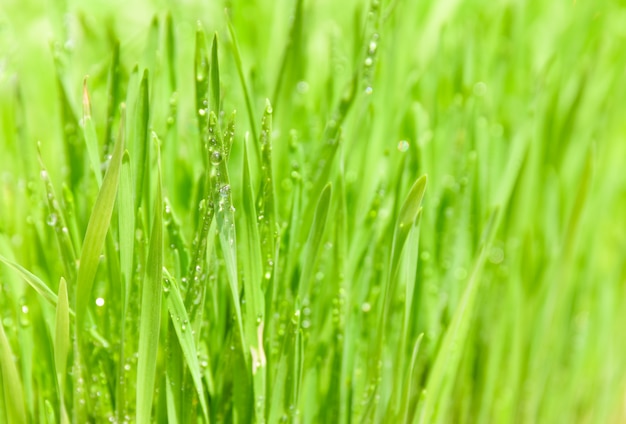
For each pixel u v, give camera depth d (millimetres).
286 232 468
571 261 540
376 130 515
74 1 670
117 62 472
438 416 492
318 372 477
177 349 442
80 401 456
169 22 477
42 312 476
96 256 432
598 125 568
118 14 683
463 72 550
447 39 633
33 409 475
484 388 542
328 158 462
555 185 557
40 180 494
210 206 432
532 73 577
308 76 592
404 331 458
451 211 520
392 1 484
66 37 516
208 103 437
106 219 427
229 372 461
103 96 563
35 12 674
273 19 596
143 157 449
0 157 534
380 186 488
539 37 647
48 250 489
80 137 490
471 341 528
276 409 455
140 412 441
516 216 544
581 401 595
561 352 573
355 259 478
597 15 586
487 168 530
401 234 444
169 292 432
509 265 544
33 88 627
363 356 488
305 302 469
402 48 562
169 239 458
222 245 435
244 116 508
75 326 442
